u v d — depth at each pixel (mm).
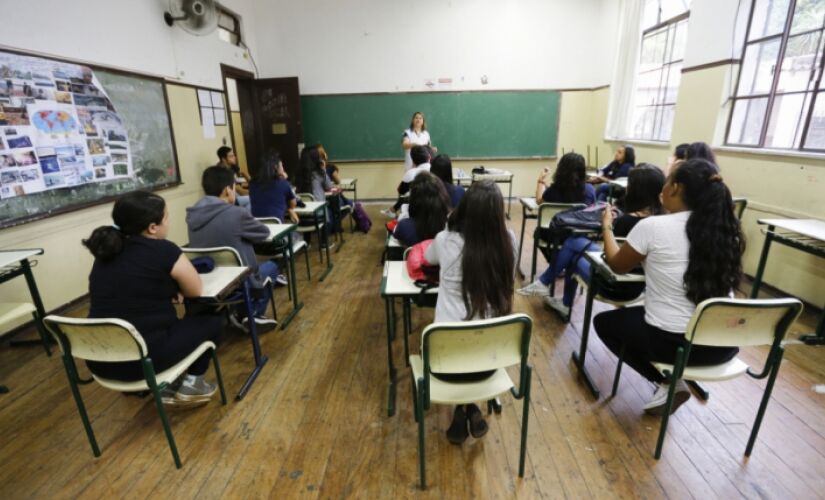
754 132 3424
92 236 1412
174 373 1500
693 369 1436
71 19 2916
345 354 2301
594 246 2418
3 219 2461
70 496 1429
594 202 3080
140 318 1450
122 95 3398
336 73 6082
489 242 1334
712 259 1328
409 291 1605
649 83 5129
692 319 1287
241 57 5520
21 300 2625
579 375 2062
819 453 1554
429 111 6219
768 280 3078
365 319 2723
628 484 1431
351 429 1722
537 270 3527
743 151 3295
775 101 3203
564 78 6125
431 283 1610
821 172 2643
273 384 2035
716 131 3721
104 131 3217
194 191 4488
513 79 6102
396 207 4445
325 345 2400
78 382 1477
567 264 2523
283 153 6090
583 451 1580
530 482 1445
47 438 1704
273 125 6008
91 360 1449
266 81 5848
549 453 1573
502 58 6020
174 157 4105
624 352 1717
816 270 2670
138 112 3588
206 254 2008
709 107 3803
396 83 6113
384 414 1809
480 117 6250
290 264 2711
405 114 6242
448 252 1401
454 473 1488
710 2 3758
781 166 2947
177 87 4172
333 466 1532
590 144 6348
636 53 5215
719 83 3662
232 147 5254
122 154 3410
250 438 1681
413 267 1664
